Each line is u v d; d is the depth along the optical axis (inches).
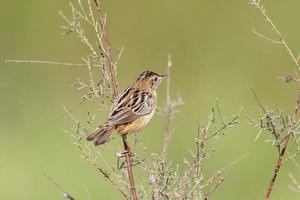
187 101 743.1
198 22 847.7
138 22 844.6
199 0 861.8
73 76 772.0
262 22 847.1
